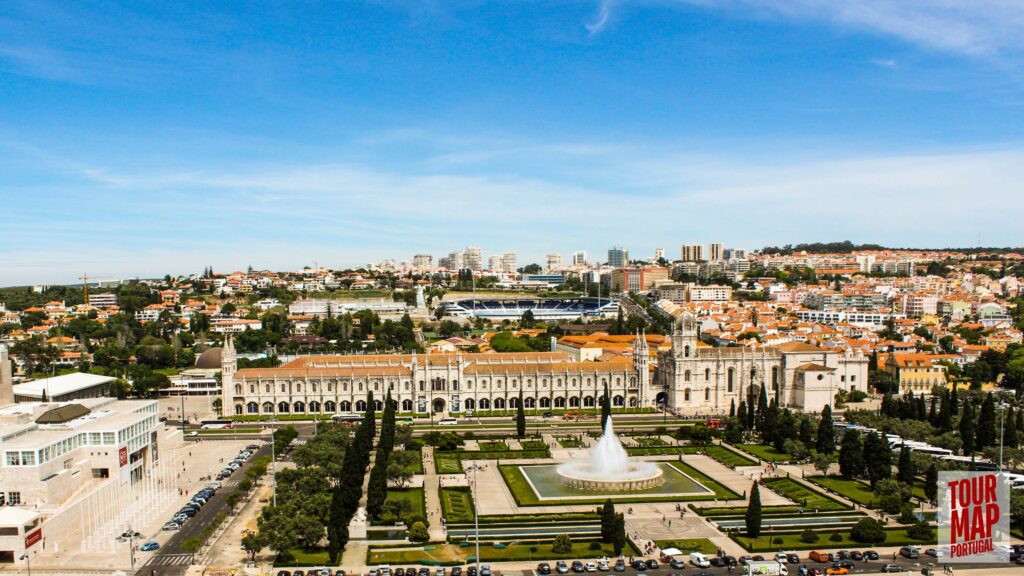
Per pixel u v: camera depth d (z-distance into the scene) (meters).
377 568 182.50
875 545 198.00
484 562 188.00
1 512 192.88
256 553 195.00
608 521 194.00
